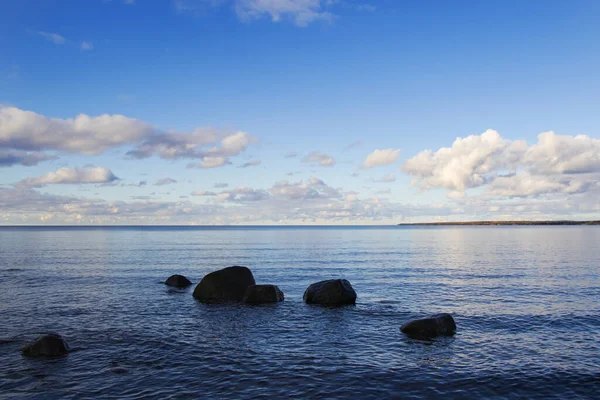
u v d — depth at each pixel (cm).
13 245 8500
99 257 5647
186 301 2620
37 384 1286
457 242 9756
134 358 1530
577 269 4181
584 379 1348
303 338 1811
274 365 1466
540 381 1331
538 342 1744
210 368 1434
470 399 1202
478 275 3759
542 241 9894
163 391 1238
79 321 2077
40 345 1557
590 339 1786
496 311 2305
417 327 1850
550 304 2486
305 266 4559
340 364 1480
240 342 1747
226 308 2422
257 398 1192
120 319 2133
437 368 1441
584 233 16225
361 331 1927
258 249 7375
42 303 2512
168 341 1750
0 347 1641
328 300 2519
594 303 2509
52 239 11681
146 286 3183
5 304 2475
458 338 1800
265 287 2620
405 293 2886
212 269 4312
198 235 15725
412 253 6381
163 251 6856
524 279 3509
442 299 2667
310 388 1266
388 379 1341
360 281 3428
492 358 1544
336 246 8275
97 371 1397
